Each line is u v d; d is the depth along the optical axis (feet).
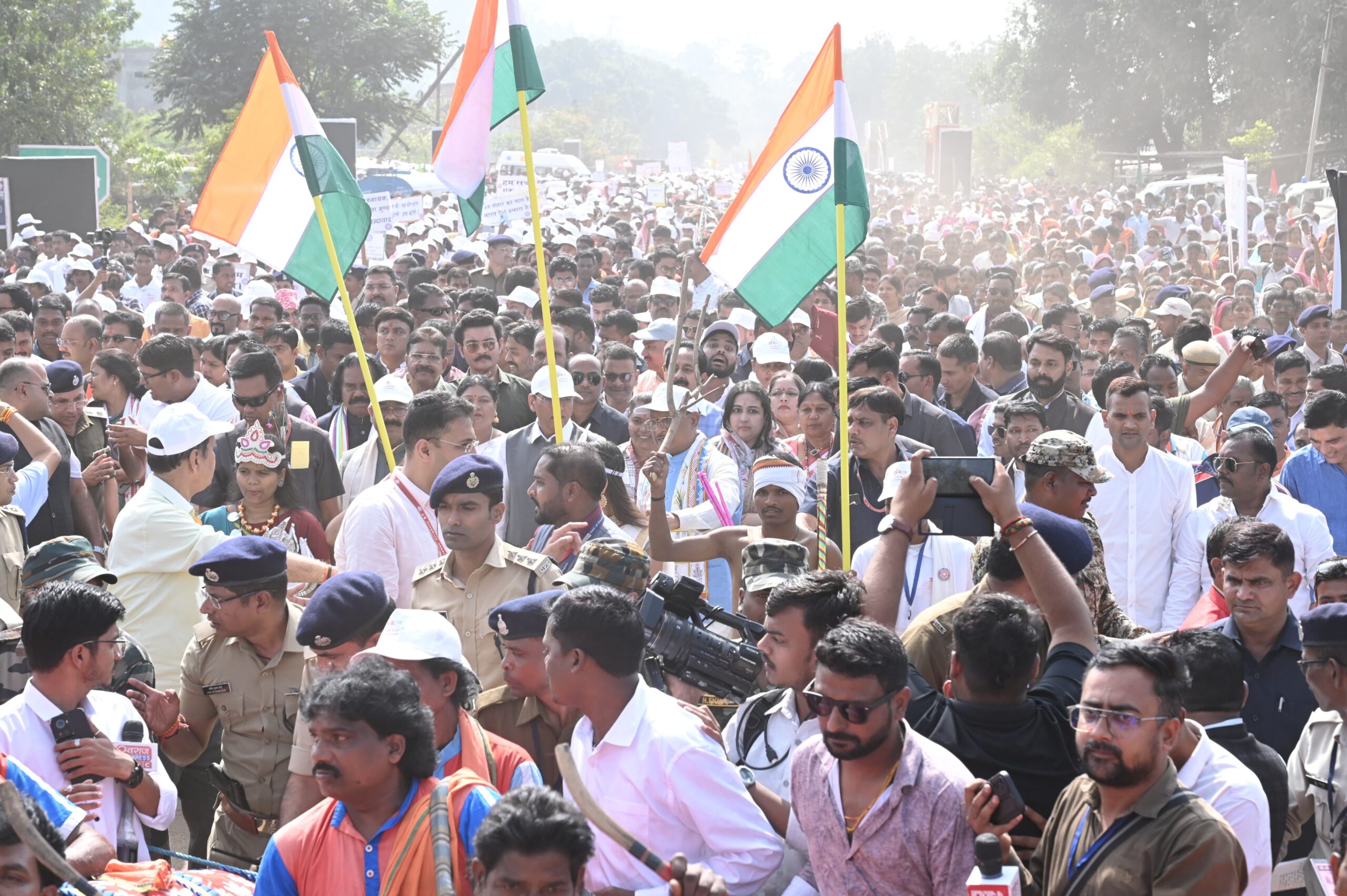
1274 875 13.55
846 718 10.87
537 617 13.10
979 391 30.78
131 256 65.51
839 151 19.49
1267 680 16.29
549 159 206.18
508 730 14.08
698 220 99.25
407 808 10.75
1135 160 185.47
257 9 160.56
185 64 162.20
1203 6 173.99
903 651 11.08
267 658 15.15
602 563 14.23
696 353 22.04
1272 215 103.19
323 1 162.50
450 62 174.19
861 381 24.40
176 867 16.51
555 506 17.52
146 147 135.33
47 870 9.71
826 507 18.92
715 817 11.72
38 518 22.97
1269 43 161.99
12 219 77.87
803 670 12.64
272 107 23.94
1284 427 26.99
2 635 15.64
